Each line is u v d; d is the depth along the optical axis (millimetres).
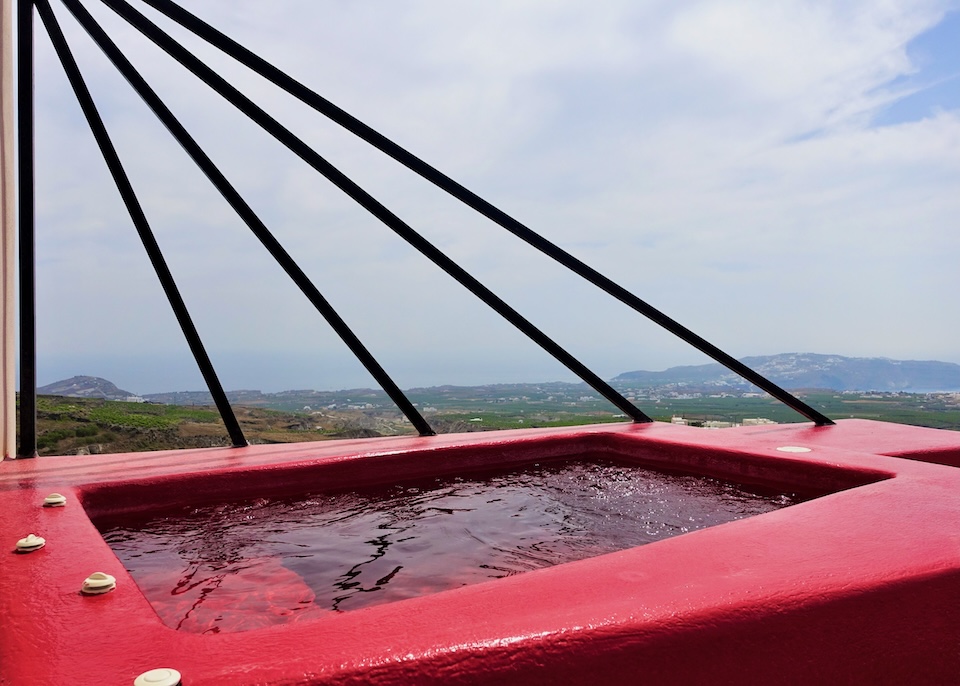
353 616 811
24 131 2455
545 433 2959
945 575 1026
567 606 833
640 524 1916
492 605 837
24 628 792
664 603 846
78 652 722
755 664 863
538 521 1955
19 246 2445
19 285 2455
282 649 717
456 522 1946
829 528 1215
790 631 888
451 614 808
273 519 1966
